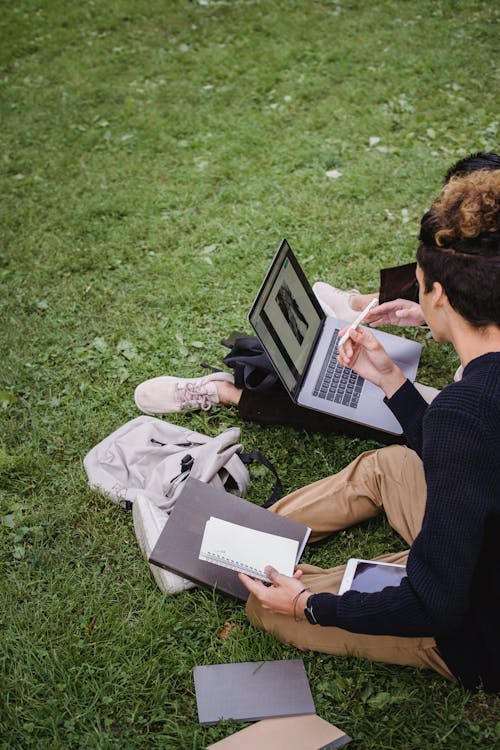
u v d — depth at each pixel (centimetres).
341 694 233
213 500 270
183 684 239
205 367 356
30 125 617
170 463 299
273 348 292
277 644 245
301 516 271
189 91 648
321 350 326
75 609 266
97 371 373
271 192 504
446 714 224
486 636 203
